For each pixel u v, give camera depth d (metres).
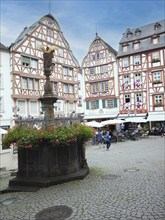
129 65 37.06
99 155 16.17
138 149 18.22
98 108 40.03
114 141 25.75
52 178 8.63
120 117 37.59
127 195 6.64
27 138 8.66
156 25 35.91
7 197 7.54
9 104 28.52
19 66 29.62
